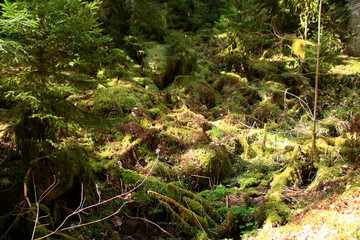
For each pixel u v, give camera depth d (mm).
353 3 8633
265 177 4781
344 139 4758
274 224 3371
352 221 2797
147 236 3496
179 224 3584
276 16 9586
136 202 3779
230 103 7344
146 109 5762
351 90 7621
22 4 2598
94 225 3342
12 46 2480
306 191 4102
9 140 3562
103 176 4074
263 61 8617
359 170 3898
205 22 11406
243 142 5668
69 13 3006
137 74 6980
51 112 2828
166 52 7625
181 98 6777
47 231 2729
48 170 3127
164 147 4984
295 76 8008
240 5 8969
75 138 4434
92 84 3199
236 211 3820
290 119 6914
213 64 8891
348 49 9367
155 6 8062
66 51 2908
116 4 7414
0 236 2734
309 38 9320
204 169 4676
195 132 5461
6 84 2865
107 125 3455
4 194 2939
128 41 7273
